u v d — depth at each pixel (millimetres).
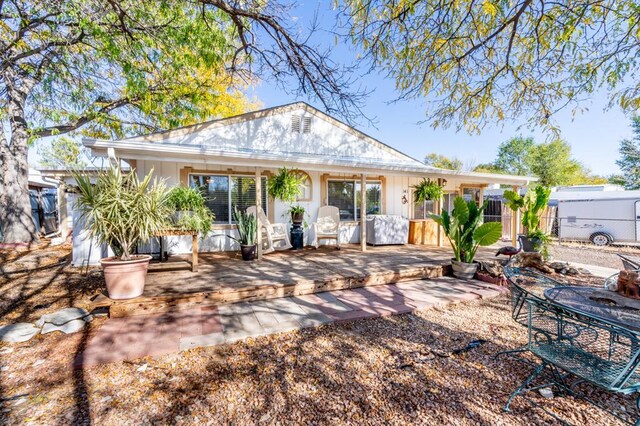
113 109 9164
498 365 2455
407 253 6746
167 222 4551
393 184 8945
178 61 5441
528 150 26422
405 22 3281
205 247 6777
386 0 3109
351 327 3211
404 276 5004
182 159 5355
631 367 1660
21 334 2863
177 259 5895
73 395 2057
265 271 4898
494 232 4957
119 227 3434
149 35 4477
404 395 2070
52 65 5227
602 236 10141
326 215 7895
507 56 3549
